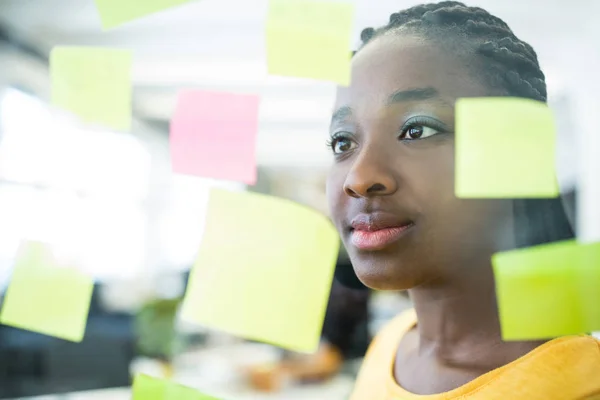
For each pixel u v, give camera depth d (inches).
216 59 58.9
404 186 12.7
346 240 13.8
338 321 36.0
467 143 11.2
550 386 12.9
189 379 39.9
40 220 18.9
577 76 52.9
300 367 40.1
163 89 58.1
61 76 14.0
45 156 22.3
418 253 12.9
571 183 51.9
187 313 13.0
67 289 14.5
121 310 41.6
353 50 15.0
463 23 14.3
